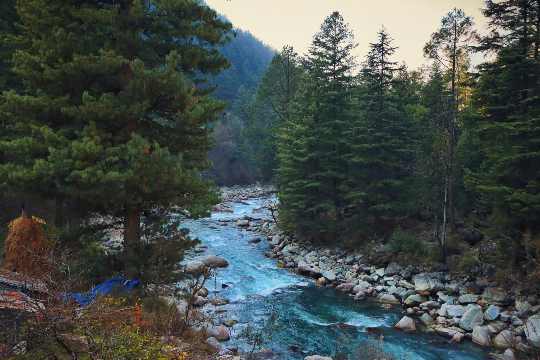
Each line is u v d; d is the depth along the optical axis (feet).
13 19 61.67
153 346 25.70
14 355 21.66
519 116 62.69
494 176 65.31
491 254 71.56
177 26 45.27
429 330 57.82
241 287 73.15
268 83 175.94
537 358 47.50
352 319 61.36
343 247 99.09
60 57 40.16
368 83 100.12
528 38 66.23
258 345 46.83
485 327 56.13
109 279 39.24
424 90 120.88
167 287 49.21
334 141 100.42
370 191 95.40
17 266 34.04
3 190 41.75
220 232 122.83
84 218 44.57
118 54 41.70
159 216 45.98
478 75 72.54
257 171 266.57
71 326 24.17
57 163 35.83
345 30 105.40
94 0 42.93
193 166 46.70
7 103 39.60
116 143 41.27
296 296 71.36
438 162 85.87
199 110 41.52
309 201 103.71
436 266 78.64
